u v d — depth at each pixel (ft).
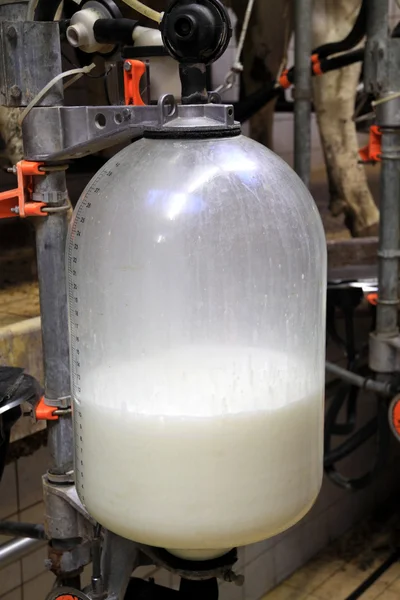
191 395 1.98
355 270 6.03
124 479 2.04
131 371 2.07
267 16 6.95
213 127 2.04
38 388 2.71
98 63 4.34
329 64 5.10
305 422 2.15
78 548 2.68
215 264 2.11
